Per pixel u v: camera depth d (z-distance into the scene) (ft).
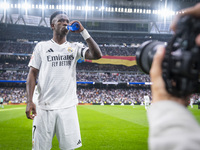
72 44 10.26
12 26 178.50
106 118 48.65
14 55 168.35
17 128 33.22
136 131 30.83
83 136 27.14
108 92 157.69
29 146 21.50
